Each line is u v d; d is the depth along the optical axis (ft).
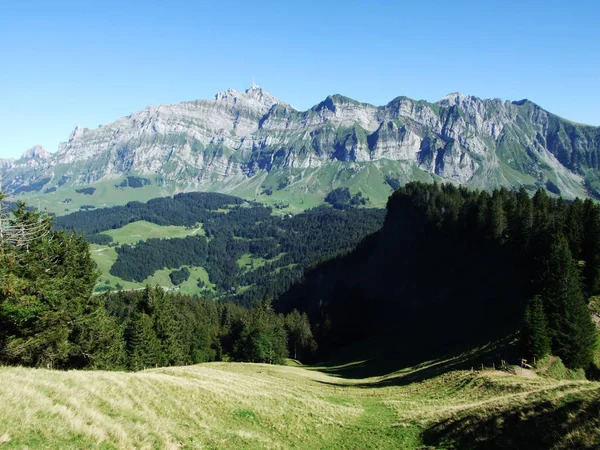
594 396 72.74
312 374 267.39
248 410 103.24
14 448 51.19
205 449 73.61
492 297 288.51
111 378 98.37
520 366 170.09
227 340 401.90
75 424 62.13
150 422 77.05
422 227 471.21
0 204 98.22
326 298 587.68
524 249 291.17
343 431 100.83
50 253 142.20
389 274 472.44
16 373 80.33
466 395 137.08
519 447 68.69
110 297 481.05
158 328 249.96
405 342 318.86
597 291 234.79
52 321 123.95
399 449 84.89
